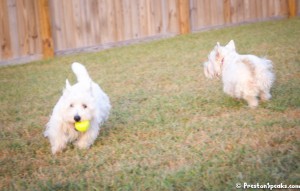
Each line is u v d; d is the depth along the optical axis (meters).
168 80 4.99
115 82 5.08
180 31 7.73
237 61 3.94
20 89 5.10
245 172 2.78
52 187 2.81
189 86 4.68
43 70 5.91
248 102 3.92
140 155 3.14
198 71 5.27
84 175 2.95
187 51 6.38
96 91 3.62
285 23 7.98
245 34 7.20
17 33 6.37
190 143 3.26
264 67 3.87
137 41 7.34
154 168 2.95
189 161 3.00
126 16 7.21
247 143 3.17
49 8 6.58
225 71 4.02
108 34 7.09
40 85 5.21
